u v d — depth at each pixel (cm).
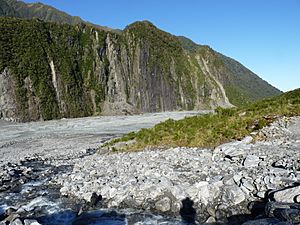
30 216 1314
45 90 14225
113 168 1872
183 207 1215
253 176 1289
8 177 2066
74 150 3766
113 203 1330
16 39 14625
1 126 9069
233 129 2339
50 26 17188
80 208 1338
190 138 2430
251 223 912
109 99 17650
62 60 16300
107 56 18812
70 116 15050
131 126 8069
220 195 1212
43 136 6141
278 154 1653
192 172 1530
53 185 1781
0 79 12706
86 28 18838
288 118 2312
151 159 1973
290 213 891
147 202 1293
